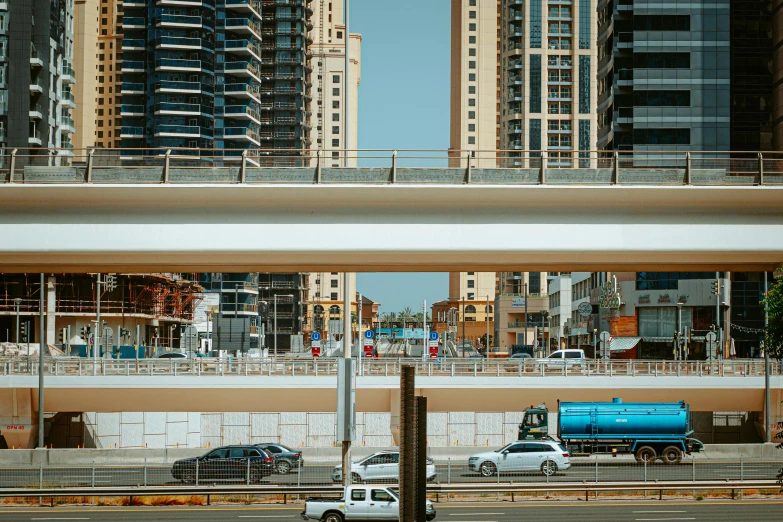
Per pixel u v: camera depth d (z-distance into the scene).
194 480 37.44
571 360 59.50
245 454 39.00
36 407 55.22
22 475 39.47
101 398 55.16
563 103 199.25
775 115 102.12
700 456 48.75
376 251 33.56
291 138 190.50
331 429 57.62
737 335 95.25
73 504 33.75
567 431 47.78
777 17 102.00
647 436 47.16
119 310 106.75
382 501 27.70
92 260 34.81
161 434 57.56
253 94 153.62
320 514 27.73
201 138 148.75
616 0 103.38
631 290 102.25
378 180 33.50
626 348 99.31
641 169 33.56
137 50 149.12
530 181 33.53
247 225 33.50
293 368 55.78
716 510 31.77
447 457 48.62
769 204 33.72
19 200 33.16
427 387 56.28
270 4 191.50
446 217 33.72
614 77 103.38
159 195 33.03
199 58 147.62
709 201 33.59
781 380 57.47
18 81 98.88
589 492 35.59
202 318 132.38
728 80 100.44
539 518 29.89
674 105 100.56
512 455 41.19
